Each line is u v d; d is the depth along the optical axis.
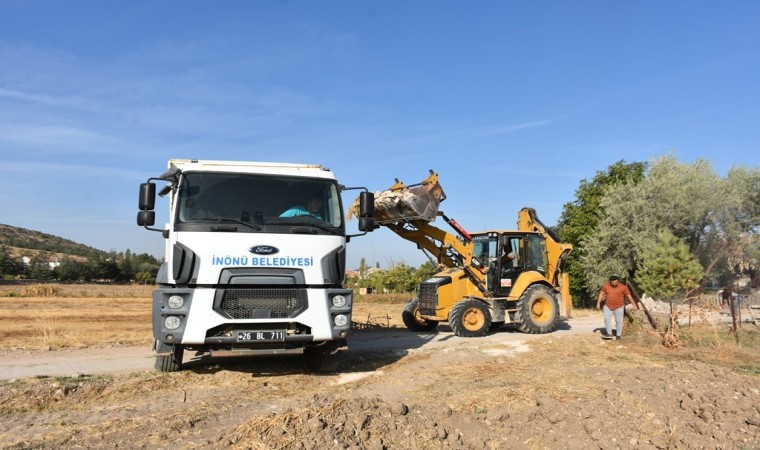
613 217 29.61
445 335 14.28
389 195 14.09
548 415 6.43
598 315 24.39
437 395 7.45
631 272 29.03
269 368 9.15
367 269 48.06
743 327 15.13
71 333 14.84
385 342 12.70
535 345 12.30
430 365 9.75
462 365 9.80
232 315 7.57
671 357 11.06
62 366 9.28
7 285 50.41
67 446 5.21
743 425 6.34
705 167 28.30
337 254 8.19
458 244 14.59
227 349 7.69
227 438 5.23
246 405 6.79
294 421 5.55
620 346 12.46
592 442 5.72
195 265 7.51
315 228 8.08
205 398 7.09
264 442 5.08
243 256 7.66
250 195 8.05
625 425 6.23
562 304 15.71
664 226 27.30
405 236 14.84
